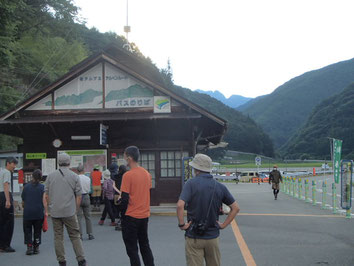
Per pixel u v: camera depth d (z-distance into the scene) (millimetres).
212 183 4590
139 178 6000
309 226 11297
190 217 4539
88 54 57344
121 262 7312
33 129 15938
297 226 11305
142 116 14891
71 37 50812
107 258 7625
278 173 20969
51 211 6719
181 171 15711
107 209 11789
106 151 15844
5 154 24672
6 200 8219
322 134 155125
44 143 15922
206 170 4668
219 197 4562
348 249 8289
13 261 7512
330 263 7137
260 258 7523
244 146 154875
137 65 20938
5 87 31812
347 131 146125
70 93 15977
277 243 8930
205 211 4484
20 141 34938
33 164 15836
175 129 15852
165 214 13953
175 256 7691
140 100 15820
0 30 26141
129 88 15891
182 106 15539
